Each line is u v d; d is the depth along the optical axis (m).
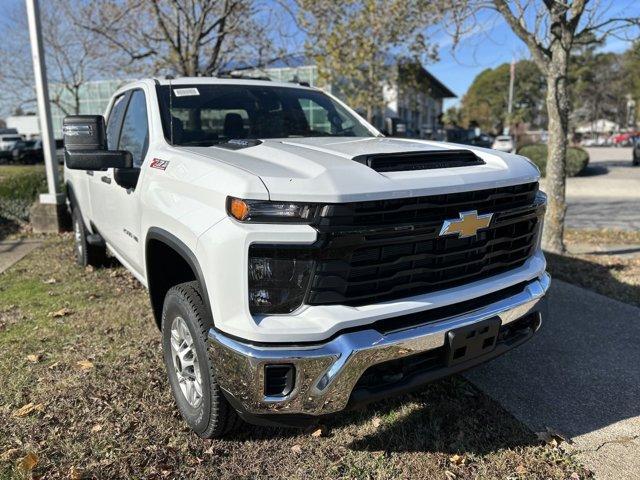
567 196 14.09
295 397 2.29
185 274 3.23
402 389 2.46
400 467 2.72
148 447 2.86
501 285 2.74
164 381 3.51
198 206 2.53
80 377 3.57
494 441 2.92
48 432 2.98
